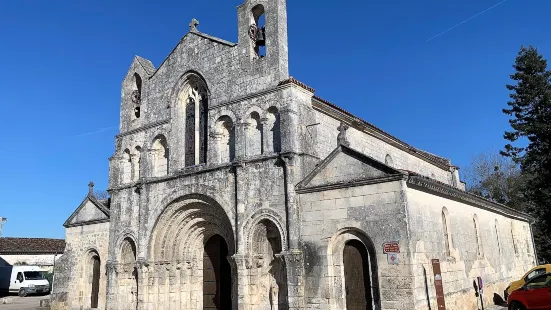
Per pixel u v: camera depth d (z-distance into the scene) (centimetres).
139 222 2864
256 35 2642
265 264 2317
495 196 6084
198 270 2761
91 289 3247
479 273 2577
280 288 2266
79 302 3238
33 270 5647
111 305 2884
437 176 4306
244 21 2638
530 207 5138
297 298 2083
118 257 2948
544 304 1975
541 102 4559
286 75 2462
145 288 2719
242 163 2398
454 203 2458
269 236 2322
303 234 2156
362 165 2044
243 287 2262
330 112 2642
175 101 2911
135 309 2803
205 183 2575
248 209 2342
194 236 2766
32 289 5394
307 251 2128
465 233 2520
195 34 2883
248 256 2302
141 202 2872
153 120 3016
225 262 2705
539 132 4434
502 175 6228
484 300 2545
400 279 1839
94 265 3291
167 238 2756
